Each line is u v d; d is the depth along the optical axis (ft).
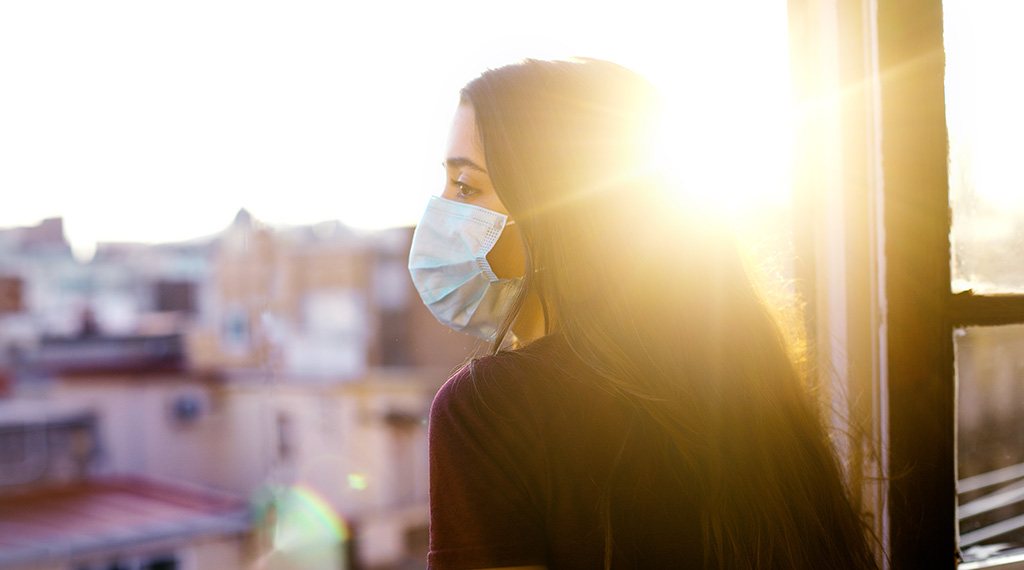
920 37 2.77
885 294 2.76
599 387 2.07
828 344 2.87
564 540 2.02
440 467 2.02
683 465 2.11
